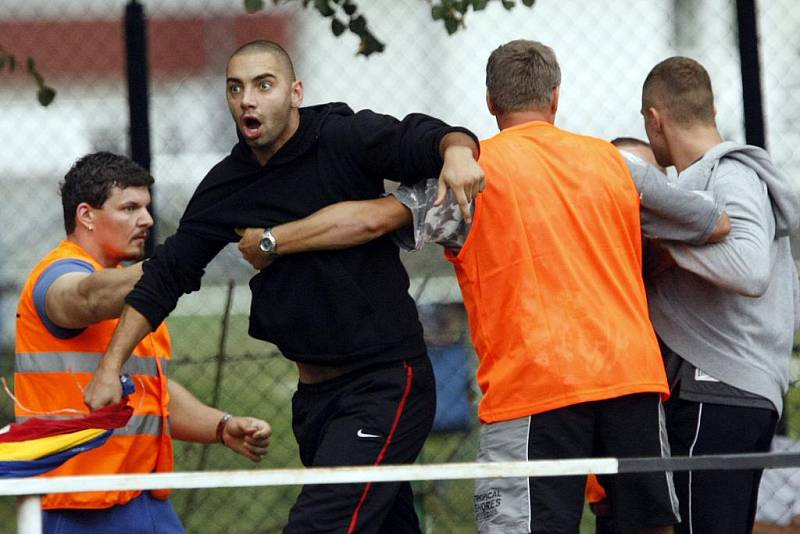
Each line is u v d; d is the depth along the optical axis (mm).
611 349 14273
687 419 15688
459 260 14609
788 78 26531
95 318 15086
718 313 15609
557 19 26891
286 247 13969
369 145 13875
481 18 28188
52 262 15672
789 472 20703
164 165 31734
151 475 11555
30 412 15219
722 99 24328
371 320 14266
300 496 14414
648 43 26391
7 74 33000
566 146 14859
